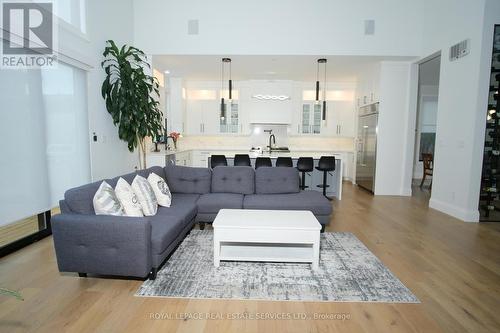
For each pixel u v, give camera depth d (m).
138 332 1.76
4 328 1.77
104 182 2.60
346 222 4.00
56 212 3.59
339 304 2.07
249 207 3.45
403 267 2.64
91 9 3.82
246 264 2.66
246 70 6.41
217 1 5.11
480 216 4.16
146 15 5.14
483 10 3.77
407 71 5.60
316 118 7.72
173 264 2.64
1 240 2.99
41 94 3.00
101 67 4.08
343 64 5.88
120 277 2.39
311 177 5.60
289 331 1.79
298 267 2.62
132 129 4.22
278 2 5.09
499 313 1.98
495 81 3.92
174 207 3.24
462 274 2.53
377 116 5.75
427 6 4.96
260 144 8.00
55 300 2.06
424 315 1.95
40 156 3.01
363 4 5.07
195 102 7.62
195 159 7.36
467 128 4.06
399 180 5.86
